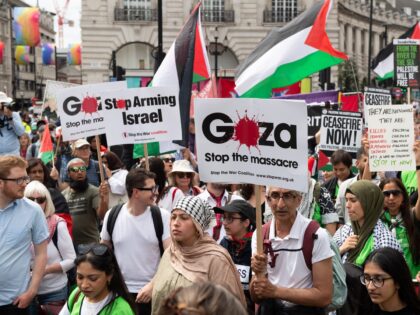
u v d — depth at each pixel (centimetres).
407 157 652
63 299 600
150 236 544
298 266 436
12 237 514
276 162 435
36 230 533
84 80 4659
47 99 1711
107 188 720
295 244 439
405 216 574
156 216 549
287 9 4778
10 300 516
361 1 7994
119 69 2041
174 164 800
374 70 1773
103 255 427
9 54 7688
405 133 649
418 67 995
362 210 521
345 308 492
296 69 944
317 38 938
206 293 218
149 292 516
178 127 705
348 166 824
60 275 600
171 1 4656
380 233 520
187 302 215
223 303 216
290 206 436
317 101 1398
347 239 529
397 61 998
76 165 741
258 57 961
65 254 599
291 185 432
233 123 442
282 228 448
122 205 563
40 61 8831
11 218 518
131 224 547
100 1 4609
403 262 394
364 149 768
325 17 938
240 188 772
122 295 441
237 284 440
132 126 701
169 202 718
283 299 423
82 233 739
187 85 923
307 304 426
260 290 422
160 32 1647
